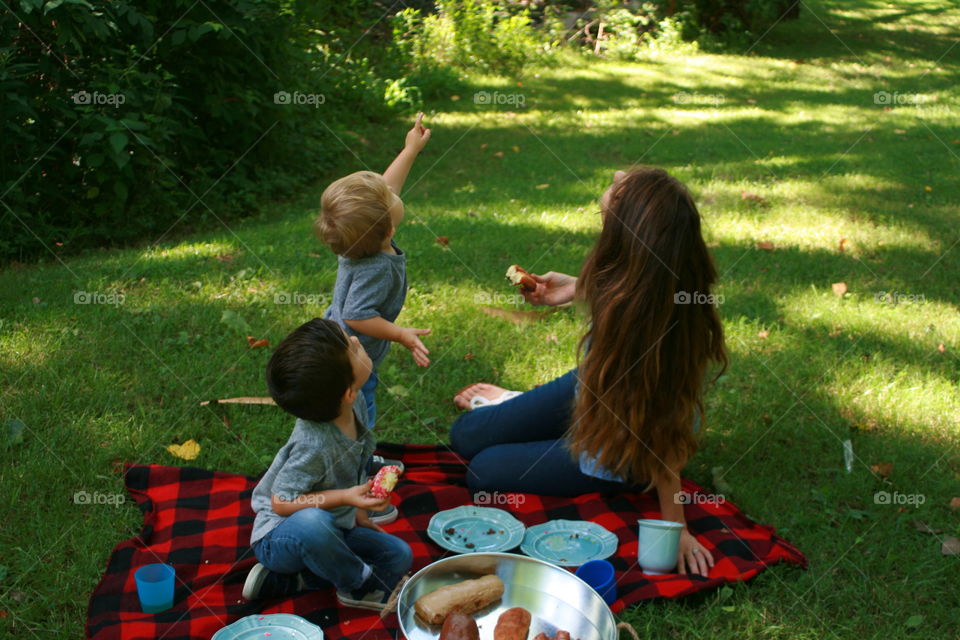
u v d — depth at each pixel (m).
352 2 10.32
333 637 2.34
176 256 5.29
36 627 2.33
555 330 4.35
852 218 6.07
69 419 3.34
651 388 2.66
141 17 5.75
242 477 3.07
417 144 3.45
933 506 3.06
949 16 16.48
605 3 12.64
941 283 5.00
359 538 2.52
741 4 14.04
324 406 2.35
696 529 2.88
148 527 2.75
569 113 9.38
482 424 3.17
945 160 7.64
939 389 3.85
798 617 2.50
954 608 2.56
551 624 2.36
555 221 6.01
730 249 5.45
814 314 4.56
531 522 2.93
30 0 5.05
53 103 5.54
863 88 10.86
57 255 5.55
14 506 2.83
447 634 2.18
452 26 11.06
